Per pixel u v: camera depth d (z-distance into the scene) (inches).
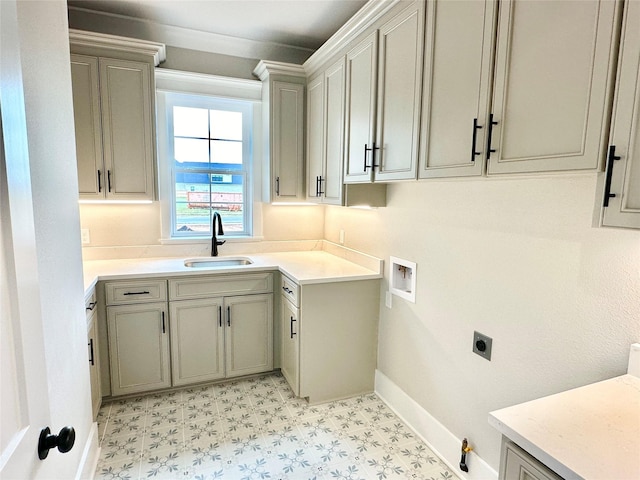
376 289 100.9
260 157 124.6
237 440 82.6
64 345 55.7
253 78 121.2
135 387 98.3
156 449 78.9
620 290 47.6
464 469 72.3
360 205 94.5
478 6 51.3
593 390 43.5
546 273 56.8
